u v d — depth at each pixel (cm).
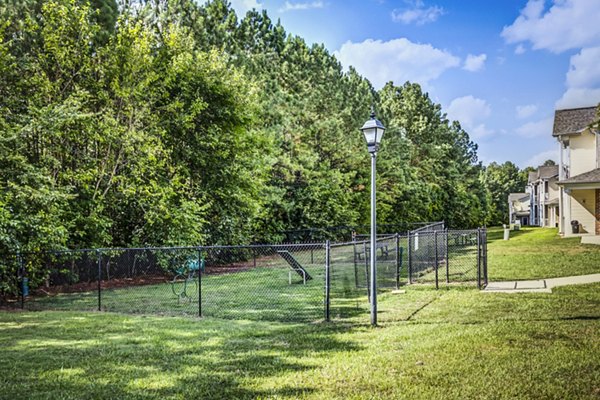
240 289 1216
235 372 482
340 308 884
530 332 609
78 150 1464
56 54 1382
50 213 1184
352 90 3556
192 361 527
